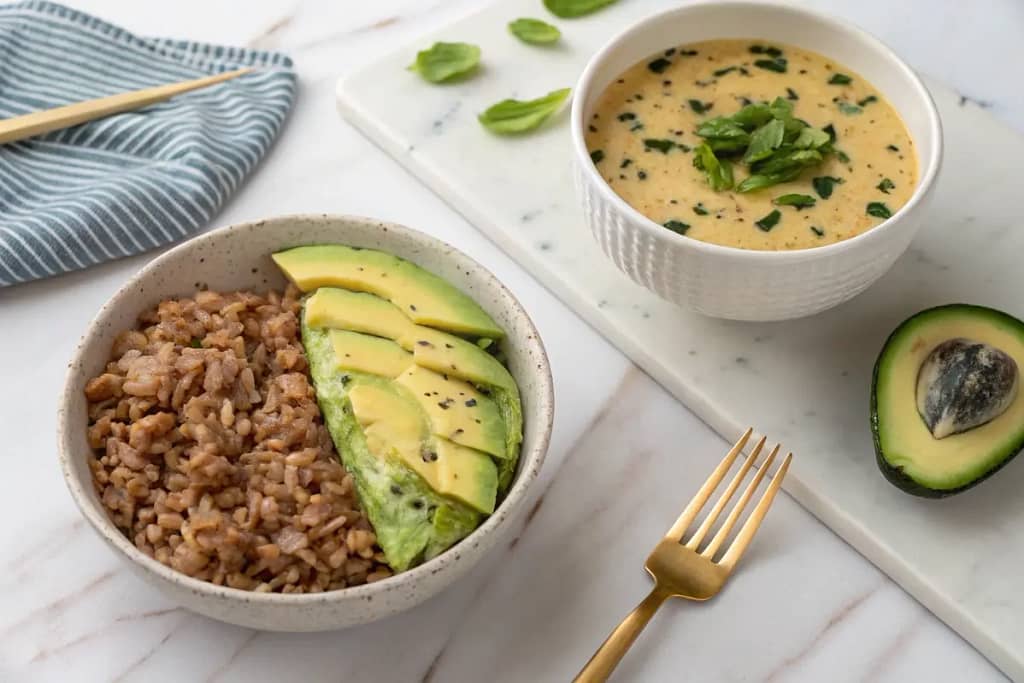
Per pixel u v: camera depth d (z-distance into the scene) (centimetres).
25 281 65
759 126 63
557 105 72
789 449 60
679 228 60
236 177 69
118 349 57
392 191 70
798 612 57
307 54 77
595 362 64
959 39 78
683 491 60
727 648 56
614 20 78
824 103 64
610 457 61
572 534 59
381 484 54
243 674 55
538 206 68
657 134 63
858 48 64
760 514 58
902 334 60
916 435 57
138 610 56
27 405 61
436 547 53
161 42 75
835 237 60
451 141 71
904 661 56
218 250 60
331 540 53
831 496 59
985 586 56
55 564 57
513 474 56
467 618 56
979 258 66
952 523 58
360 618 52
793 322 64
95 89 72
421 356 57
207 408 56
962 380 56
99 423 55
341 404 56
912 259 66
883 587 58
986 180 69
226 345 58
